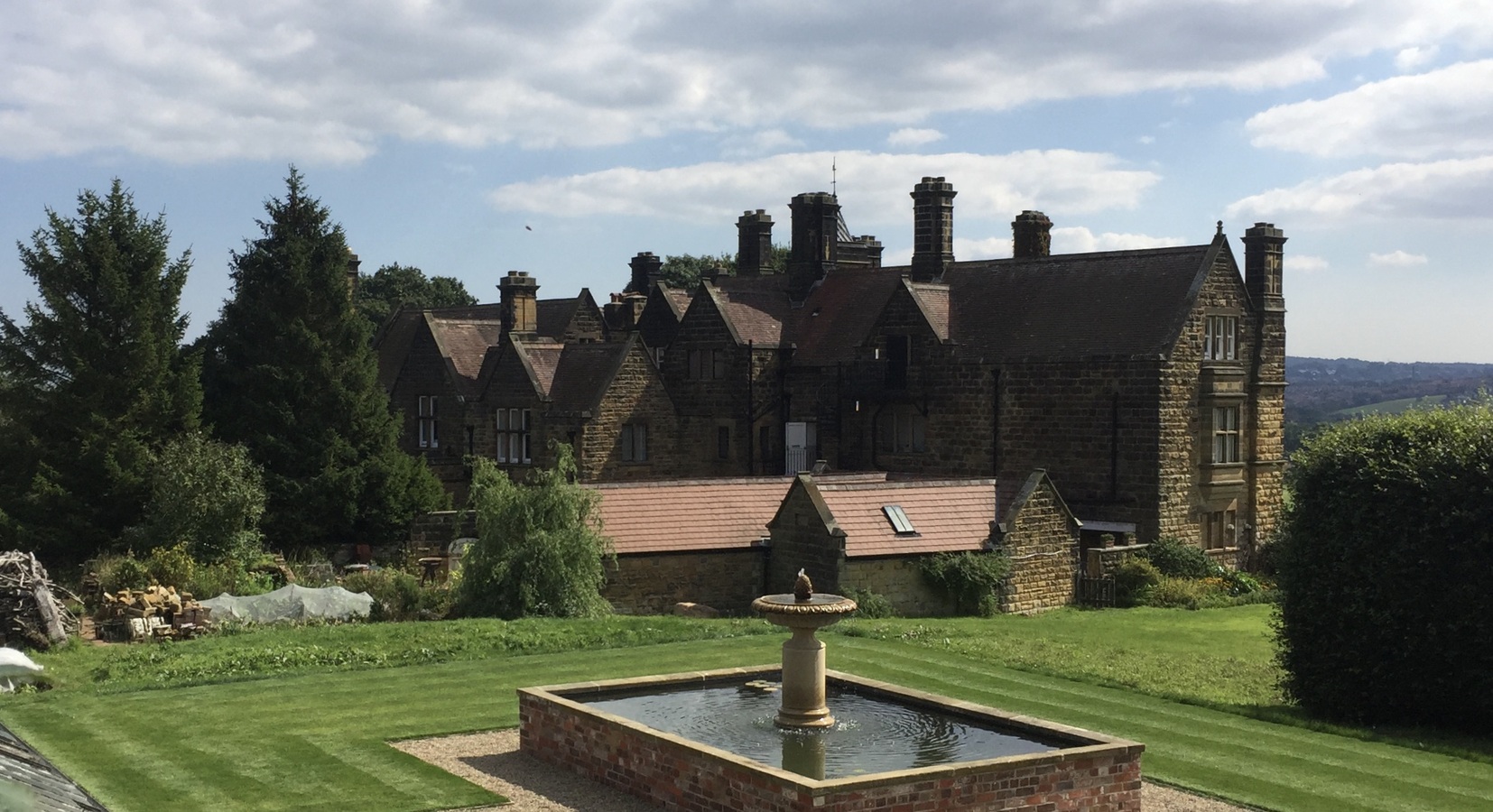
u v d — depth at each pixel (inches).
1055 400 1670.8
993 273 1859.0
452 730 746.2
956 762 582.9
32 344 1477.6
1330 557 850.1
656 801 612.1
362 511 1558.8
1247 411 1727.4
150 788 628.1
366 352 1620.3
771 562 1337.4
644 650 997.2
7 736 383.9
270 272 1593.3
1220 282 1667.1
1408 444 844.6
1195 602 1395.2
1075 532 1409.9
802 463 1977.1
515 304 2033.7
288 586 1170.0
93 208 1507.1
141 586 1195.3
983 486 1402.6
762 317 2025.1
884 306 1836.9
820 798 530.3
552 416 1867.6
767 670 796.0
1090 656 1027.9
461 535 1376.7
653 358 2071.9
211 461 1386.6
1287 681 888.9
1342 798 641.0
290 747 702.5
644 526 1301.7
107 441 1441.9
